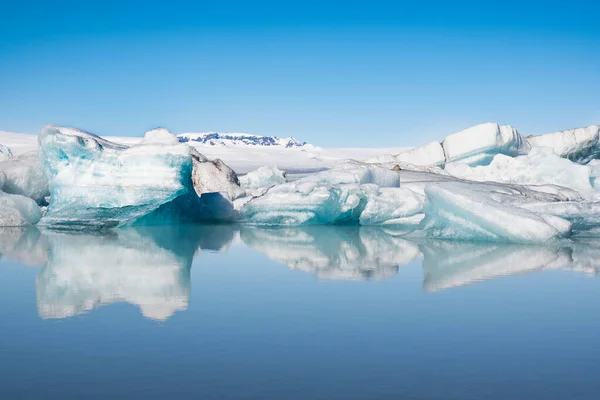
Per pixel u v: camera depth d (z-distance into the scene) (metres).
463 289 7.63
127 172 16.89
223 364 4.55
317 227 18.27
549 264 10.02
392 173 21.72
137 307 6.45
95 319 5.90
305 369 4.45
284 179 30.05
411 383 4.18
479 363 4.62
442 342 5.18
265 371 4.39
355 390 4.04
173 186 16.91
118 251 11.77
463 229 14.02
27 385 4.10
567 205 15.15
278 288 7.66
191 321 5.84
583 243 13.35
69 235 15.03
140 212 16.91
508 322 5.89
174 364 4.54
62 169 17.11
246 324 5.74
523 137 35.31
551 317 6.11
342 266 9.73
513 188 20.53
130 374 4.32
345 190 18.42
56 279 8.29
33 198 19.67
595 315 6.20
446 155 35.06
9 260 10.31
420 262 10.25
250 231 16.80
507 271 9.24
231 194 23.45
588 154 36.50
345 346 5.04
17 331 5.44
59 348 4.93
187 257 10.88
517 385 4.15
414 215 18.81
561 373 4.39
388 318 6.02
